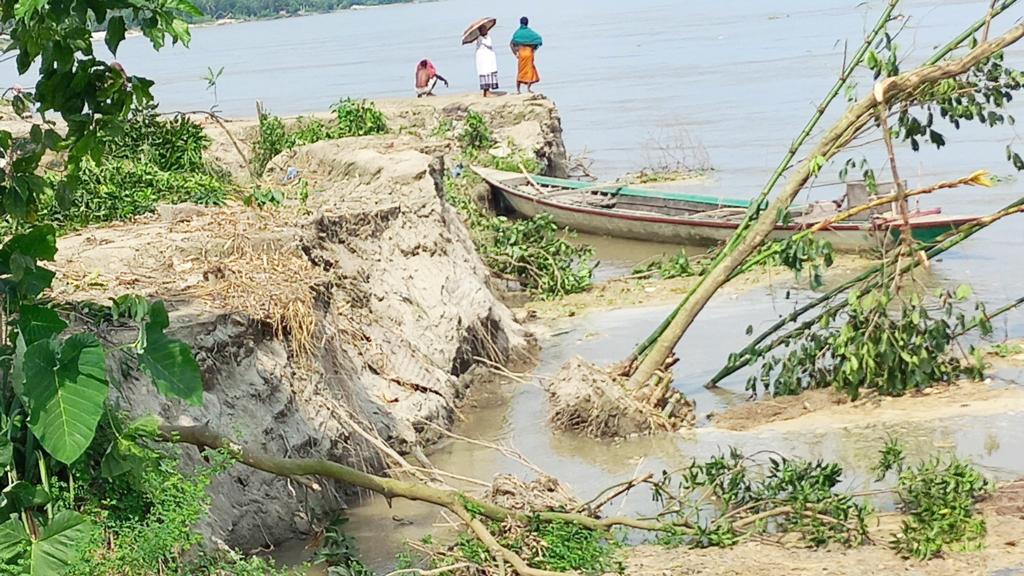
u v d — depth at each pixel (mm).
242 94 61562
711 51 66625
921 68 13977
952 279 20078
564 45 83125
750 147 35375
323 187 20469
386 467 13117
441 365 15812
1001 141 31938
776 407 14797
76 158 9719
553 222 26141
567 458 13836
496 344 17391
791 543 11008
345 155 21172
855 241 21156
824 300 15344
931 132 14859
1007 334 16875
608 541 11031
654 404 14672
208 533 10453
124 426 9453
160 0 8930
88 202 16094
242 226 15242
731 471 11797
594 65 64250
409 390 14648
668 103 46031
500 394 16141
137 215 16453
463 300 17156
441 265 17344
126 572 8797
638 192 26109
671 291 20344
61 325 9438
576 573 10289
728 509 11609
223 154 26297
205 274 13406
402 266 16781
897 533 11039
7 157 10344
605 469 13453
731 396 15602
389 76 67625
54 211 15789
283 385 12375
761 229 14461
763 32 77688
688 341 17797
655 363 14906
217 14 137750
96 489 9344
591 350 17641
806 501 11102
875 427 13875
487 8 186000
